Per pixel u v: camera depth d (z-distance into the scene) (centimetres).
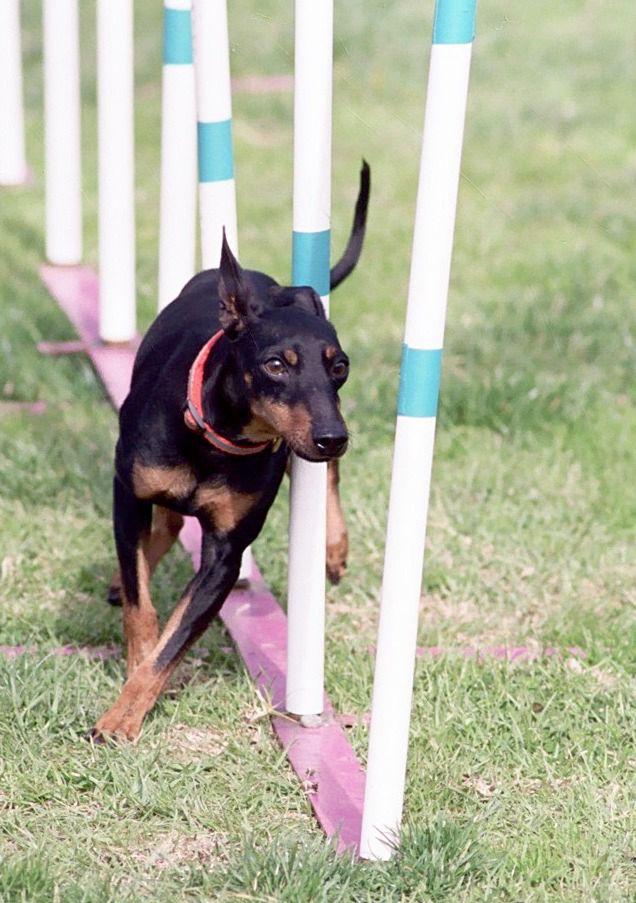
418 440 604
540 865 661
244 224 1641
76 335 1340
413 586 616
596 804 709
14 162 1770
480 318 1419
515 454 1143
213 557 750
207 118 832
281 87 2178
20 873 627
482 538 1015
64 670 798
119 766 715
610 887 652
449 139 579
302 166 730
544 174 1861
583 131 2038
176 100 993
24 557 952
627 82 2275
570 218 1711
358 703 803
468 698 798
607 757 757
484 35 2486
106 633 858
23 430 1136
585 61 2381
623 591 956
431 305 594
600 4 2703
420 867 643
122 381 1219
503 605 936
